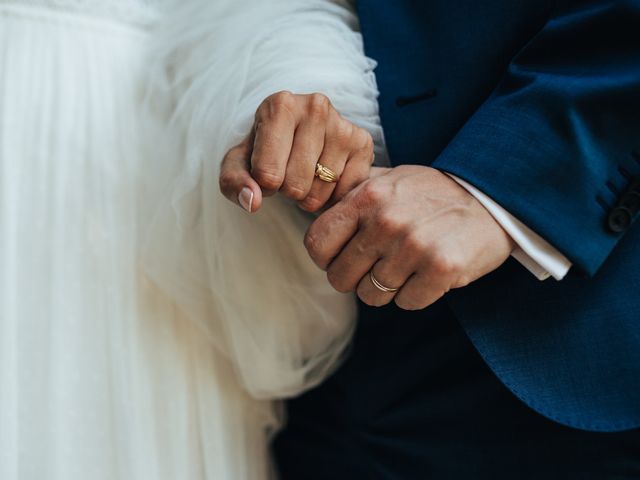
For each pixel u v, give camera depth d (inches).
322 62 25.4
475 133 24.5
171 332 26.7
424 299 23.2
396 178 23.8
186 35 26.9
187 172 25.2
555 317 25.1
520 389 24.6
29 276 25.3
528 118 24.1
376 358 29.1
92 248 26.0
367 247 23.2
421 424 28.7
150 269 26.1
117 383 25.7
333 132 23.5
